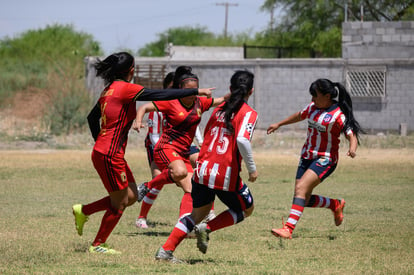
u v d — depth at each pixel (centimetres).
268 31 8781
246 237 1606
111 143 1293
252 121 1230
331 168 1585
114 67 1312
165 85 1727
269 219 1911
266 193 2530
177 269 1187
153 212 2078
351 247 1455
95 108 1337
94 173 3169
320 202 1642
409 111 5725
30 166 3425
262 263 1262
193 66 6109
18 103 6850
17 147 4538
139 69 6562
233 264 1255
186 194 1548
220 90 6066
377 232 1673
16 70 8650
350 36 6056
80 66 6494
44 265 1221
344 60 5806
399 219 1905
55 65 6456
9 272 1148
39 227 1725
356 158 3947
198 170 1261
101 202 1362
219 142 1248
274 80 5962
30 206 2147
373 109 5778
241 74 1270
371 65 5759
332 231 1695
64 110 5462
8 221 1827
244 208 1266
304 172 1603
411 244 1493
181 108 1488
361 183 2823
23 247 1408
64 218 1902
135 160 3791
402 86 5725
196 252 1389
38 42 11781
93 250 1353
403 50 5966
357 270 1193
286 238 1559
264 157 4006
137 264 1230
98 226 1767
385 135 5534
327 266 1236
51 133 5228
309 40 8394
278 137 5184
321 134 1580
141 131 5344
